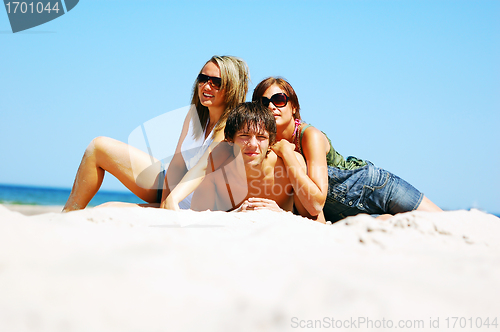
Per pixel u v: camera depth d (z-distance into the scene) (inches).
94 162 129.5
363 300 39.8
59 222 71.7
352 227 74.8
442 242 69.6
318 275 45.8
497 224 86.4
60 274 43.0
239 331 35.3
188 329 35.2
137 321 35.9
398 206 169.2
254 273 45.8
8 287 39.9
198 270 45.5
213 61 149.2
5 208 66.2
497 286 46.3
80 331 34.4
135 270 44.0
